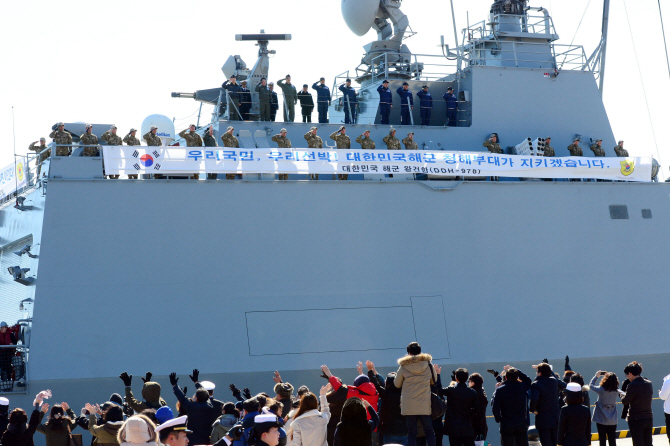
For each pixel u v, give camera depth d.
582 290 21.86
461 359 20.22
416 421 11.70
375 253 20.23
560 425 12.68
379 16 26.66
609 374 14.11
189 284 18.62
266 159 20.03
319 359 19.09
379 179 21.50
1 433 12.36
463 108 24.64
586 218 22.44
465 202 21.36
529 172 22.22
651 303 22.47
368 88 25.64
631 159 23.23
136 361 17.83
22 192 21.09
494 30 25.64
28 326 18.20
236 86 23.06
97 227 18.30
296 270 19.52
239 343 18.62
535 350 20.92
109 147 18.83
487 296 20.92
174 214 18.91
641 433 13.62
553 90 25.14
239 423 10.66
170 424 8.23
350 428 8.39
